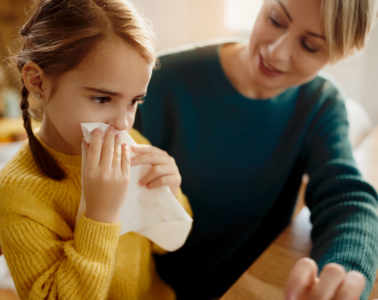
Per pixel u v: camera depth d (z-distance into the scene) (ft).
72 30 1.50
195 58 2.64
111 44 1.48
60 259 1.66
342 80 5.25
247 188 2.81
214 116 2.63
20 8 6.79
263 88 2.37
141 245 2.23
